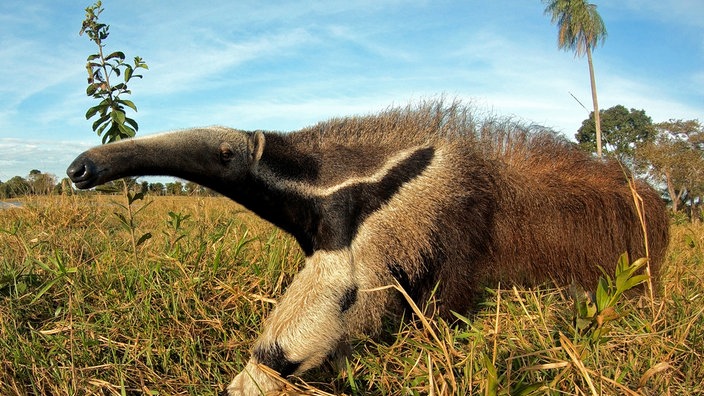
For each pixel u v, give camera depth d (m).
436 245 1.35
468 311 1.46
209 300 1.45
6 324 1.28
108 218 2.68
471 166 1.44
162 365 1.25
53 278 1.50
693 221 4.52
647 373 1.04
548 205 1.55
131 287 1.47
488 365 0.91
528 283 1.60
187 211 2.83
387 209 1.30
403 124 1.41
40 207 2.60
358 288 1.26
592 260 1.59
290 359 1.20
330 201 1.28
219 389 1.21
